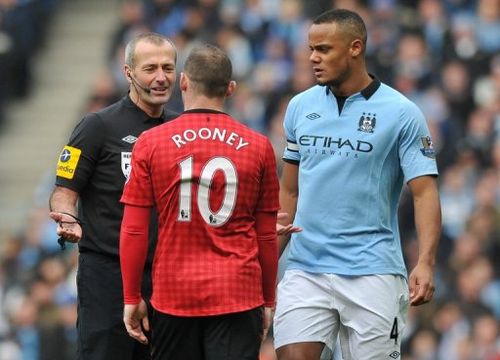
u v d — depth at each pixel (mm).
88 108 65000
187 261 23797
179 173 23734
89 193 26531
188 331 23969
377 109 25766
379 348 25828
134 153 24062
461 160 53281
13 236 61656
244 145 24016
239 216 23969
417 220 25641
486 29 59469
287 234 25781
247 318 23875
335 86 25891
